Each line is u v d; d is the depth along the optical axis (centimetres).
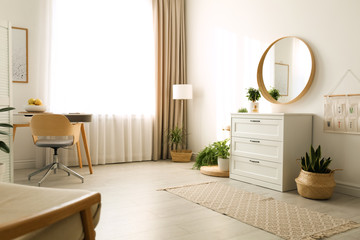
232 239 186
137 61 464
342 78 299
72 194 125
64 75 410
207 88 464
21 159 404
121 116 451
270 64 363
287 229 201
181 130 491
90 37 426
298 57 333
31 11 404
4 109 269
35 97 409
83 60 421
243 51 403
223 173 361
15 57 395
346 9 295
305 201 268
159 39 480
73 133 327
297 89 334
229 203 256
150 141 478
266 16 372
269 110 372
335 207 252
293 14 342
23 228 78
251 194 285
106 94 439
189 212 234
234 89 417
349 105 293
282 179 298
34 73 407
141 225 207
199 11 479
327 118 311
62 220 102
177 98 459
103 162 439
